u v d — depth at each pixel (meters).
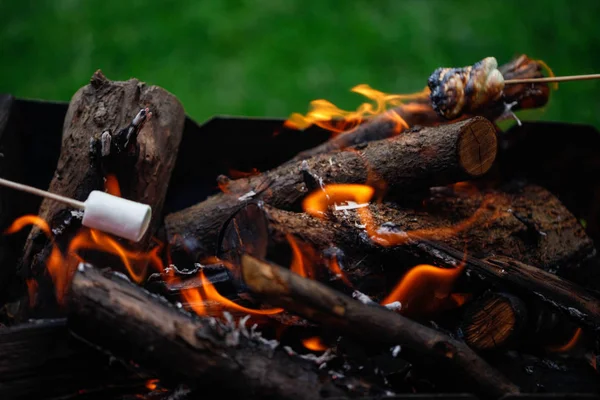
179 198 1.23
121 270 1.03
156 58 1.82
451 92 1.08
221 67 1.82
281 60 1.87
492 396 0.99
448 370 0.98
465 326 1.04
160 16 1.95
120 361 0.96
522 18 2.02
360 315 0.96
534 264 1.09
